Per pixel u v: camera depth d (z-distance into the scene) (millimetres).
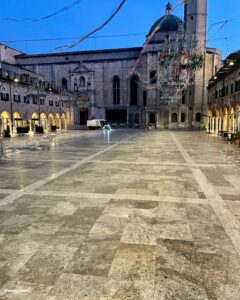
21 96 38562
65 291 3338
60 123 54406
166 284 3471
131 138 29375
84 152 16812
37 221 5586
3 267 3889
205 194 7441
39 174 10219
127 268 3832
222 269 3811
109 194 7465
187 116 57375
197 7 51312
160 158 13977
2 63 44000
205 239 4738
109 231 5074
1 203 6766
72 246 4492
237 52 27328
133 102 64062
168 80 21672
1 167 11781
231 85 28281
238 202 6758
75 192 7695
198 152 16406
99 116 65750
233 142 22797
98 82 65000
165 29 54219
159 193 7539
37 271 3773
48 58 67312
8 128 35250
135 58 62062
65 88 66875
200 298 3205
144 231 5062
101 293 3297
